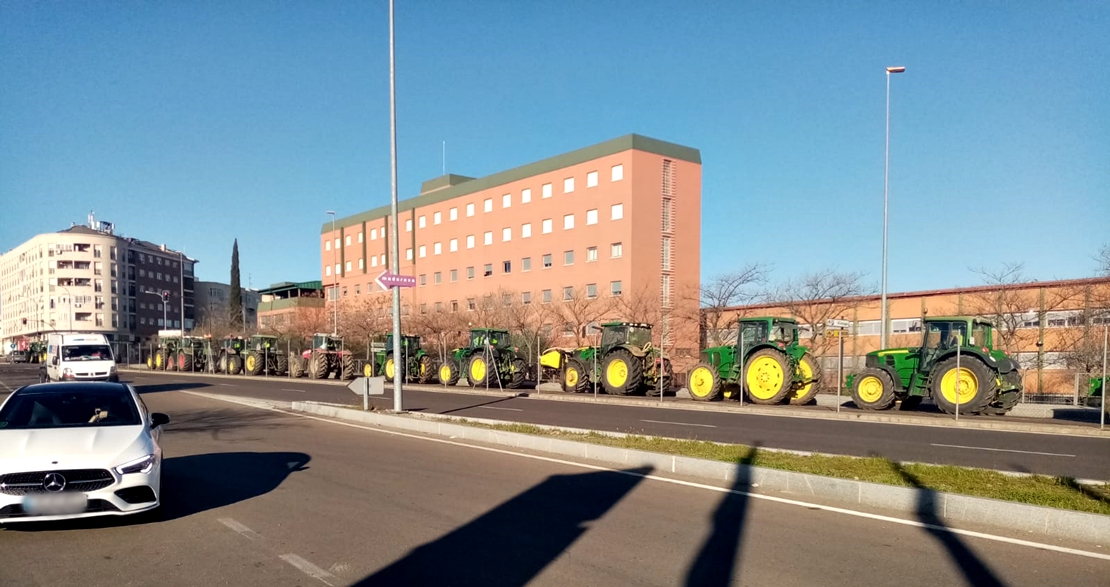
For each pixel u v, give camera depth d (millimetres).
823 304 29703
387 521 6602
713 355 21656
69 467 5824
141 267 90688
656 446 10297
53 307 81375
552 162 44000
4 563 5312
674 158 41344
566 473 9086
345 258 64062
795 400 20125
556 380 30766
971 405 16156
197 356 50062
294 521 6602
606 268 40312
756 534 6172
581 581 4965
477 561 5410
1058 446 11852
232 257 85000
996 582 4957
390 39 16594
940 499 6816
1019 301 25359
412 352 32719
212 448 11500
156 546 5770
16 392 7426
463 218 50688
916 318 28938
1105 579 5023
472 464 9805
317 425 15055
